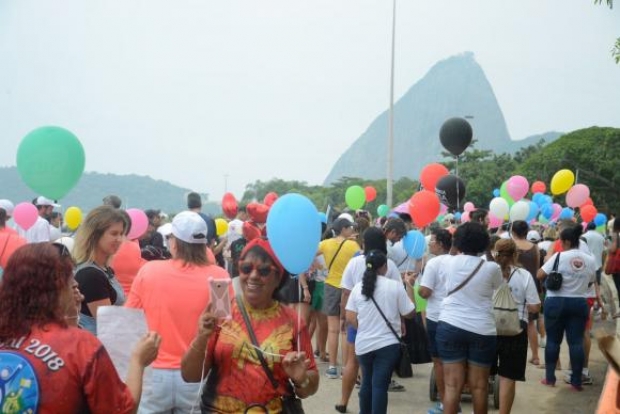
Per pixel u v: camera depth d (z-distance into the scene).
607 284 9.06
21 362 2.20
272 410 3.13
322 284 8.74
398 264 8.06
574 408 6.92
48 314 2.32
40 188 4.49
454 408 5.34
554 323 7.61
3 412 2.15
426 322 6.42
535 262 8.00
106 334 3.01
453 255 6.22
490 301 5.38
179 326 3.77
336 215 11.73
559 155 42.47
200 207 9.29
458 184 8.57
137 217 7.19
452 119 8.48
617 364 1.94
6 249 6.05
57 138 4.45
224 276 3.95
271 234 3.35
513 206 9.73
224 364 3.17
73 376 2.25
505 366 5.70
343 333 8.09
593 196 41.44
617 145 42.09
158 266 3.90
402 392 7.50
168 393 3.73
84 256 4.04
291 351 3.20
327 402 7.02
